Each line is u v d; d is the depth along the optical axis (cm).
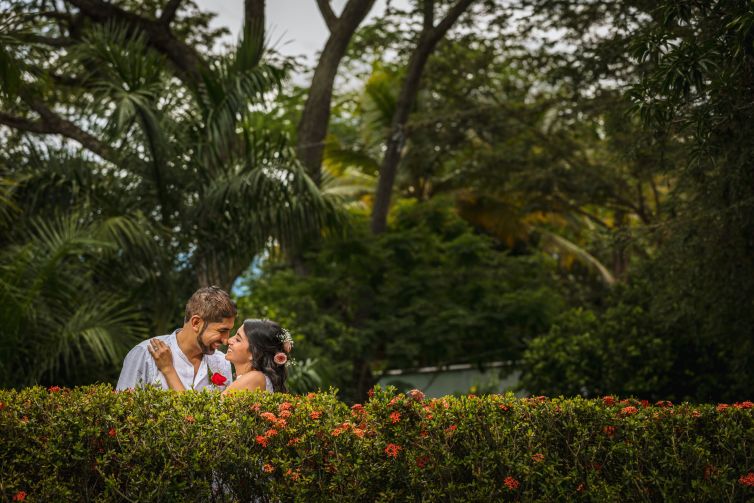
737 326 834
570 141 1644
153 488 349
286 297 1339
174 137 943
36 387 378
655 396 1105
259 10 1345
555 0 1252
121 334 827
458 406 377
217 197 940
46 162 954
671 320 938
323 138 1443
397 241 1445
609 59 935
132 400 364
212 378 416
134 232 879
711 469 378
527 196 1773
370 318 1441
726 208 714
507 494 371
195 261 979
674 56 510
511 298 1426
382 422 372
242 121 976
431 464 369
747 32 464
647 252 1194
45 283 794
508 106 1578
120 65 909
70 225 855
